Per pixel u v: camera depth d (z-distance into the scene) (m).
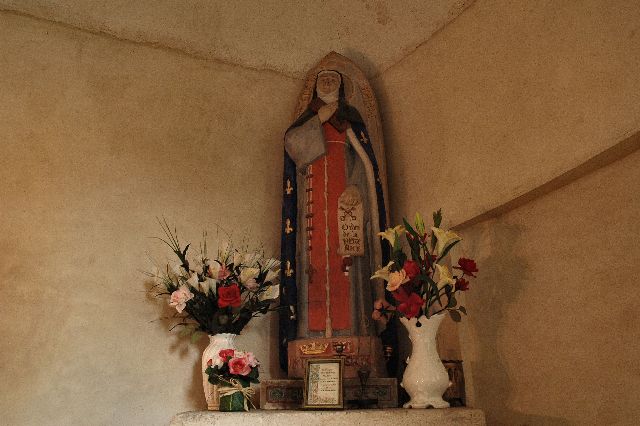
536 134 2.70
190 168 3.43
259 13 3.90
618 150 2.33
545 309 2.62
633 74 2.26
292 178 3.33
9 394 2.71
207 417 2.33
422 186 3.35
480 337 2.90
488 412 2.79
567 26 2.63
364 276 3.04
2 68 3.20
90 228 3.09
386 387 2.70
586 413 2.36
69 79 3.33
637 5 2.29
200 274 3.00
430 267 2.60
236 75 3.76
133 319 3.03
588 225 2.48
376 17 3.86
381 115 3.75
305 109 3.57
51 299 2.91
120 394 2.90
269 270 3.12
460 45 3.32
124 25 3.56
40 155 3.12
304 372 2.64
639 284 2.23
